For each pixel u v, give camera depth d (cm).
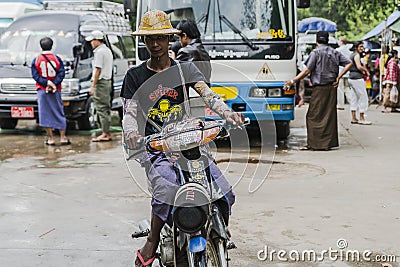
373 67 2617
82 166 1095
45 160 1162
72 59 1508
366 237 683
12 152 1260
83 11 1728
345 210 789
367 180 959
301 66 2320
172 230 476
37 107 1486
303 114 2036
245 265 604
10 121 1616
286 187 912
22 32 1581
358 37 4253
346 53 2058
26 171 1057
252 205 812
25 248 659
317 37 1235
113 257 630
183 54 842
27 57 1523
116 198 863
